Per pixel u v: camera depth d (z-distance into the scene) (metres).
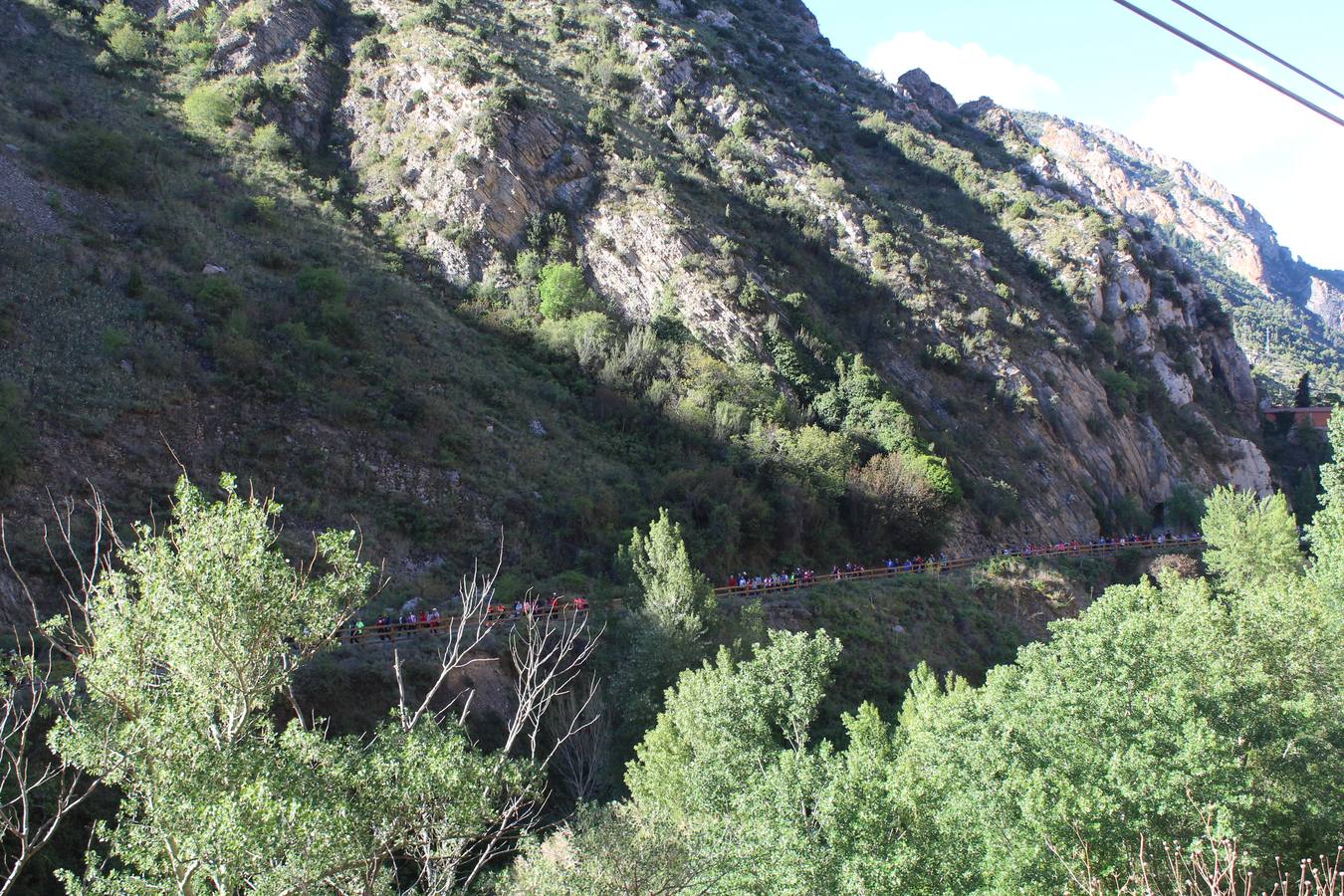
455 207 55.62
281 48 64.00
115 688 10.97
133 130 52.28
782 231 66.69
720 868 16.25
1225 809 15.27
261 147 56.16
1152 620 20.53
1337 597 29.70
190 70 60.44
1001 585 45.84
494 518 38.44
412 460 39.28
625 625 30.77
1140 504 67.06
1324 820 18.44
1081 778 17.33
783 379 54.41
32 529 28.73
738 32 109.31
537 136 60.09
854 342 61.50
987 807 17.12
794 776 18.17
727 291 56.50
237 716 11.25
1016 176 100.50
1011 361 67.62
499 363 48.16
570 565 37.50
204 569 11.02
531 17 81.88
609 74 73.62
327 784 10.84
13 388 32.03
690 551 40.06
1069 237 87.56
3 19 56.41
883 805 16.75
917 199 88.44
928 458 51.22
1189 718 17.69
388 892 11.83
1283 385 131.62
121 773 10.84
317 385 40.47
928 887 16.41
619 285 56.09
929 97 128.88
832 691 35.81
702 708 23.20
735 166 70.69
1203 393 87.56
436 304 51.06
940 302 69.31
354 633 28.78
